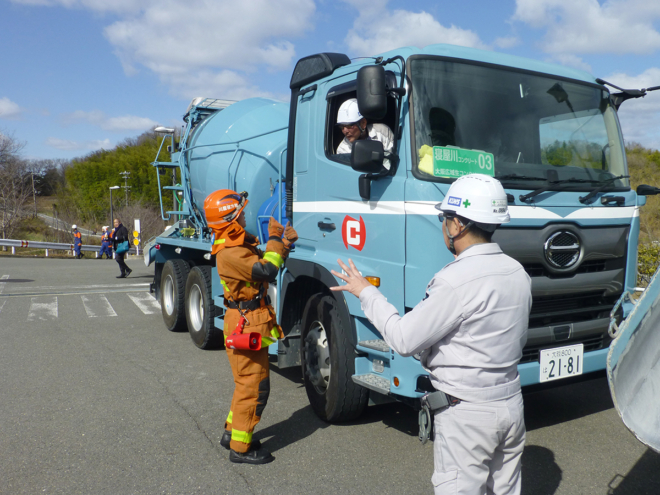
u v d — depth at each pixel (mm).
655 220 15906
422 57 3688
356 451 3936
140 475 3592
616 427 4316
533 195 3562
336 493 3338
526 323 2232
